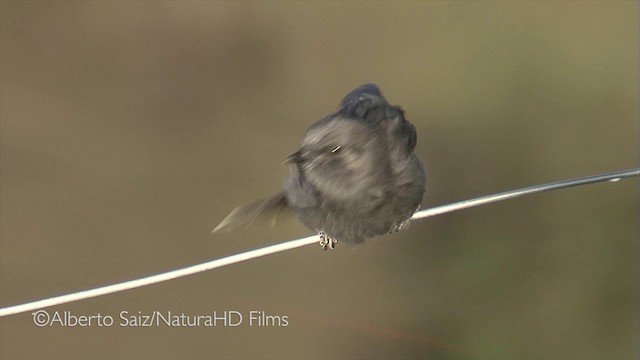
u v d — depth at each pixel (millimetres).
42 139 6117
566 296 5664
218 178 5953
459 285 5680
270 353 5551
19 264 5797
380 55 6355
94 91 6301
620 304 5621
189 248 5781
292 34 6430
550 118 6098
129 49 6418
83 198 5953
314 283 5664
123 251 5797
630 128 6039
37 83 6340
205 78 6312
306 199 4430
